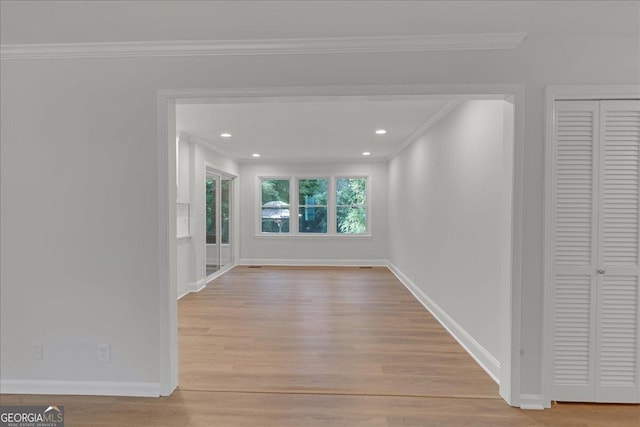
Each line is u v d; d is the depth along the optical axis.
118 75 2.29
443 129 3.75
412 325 3.75
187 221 5.22
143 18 1.96
